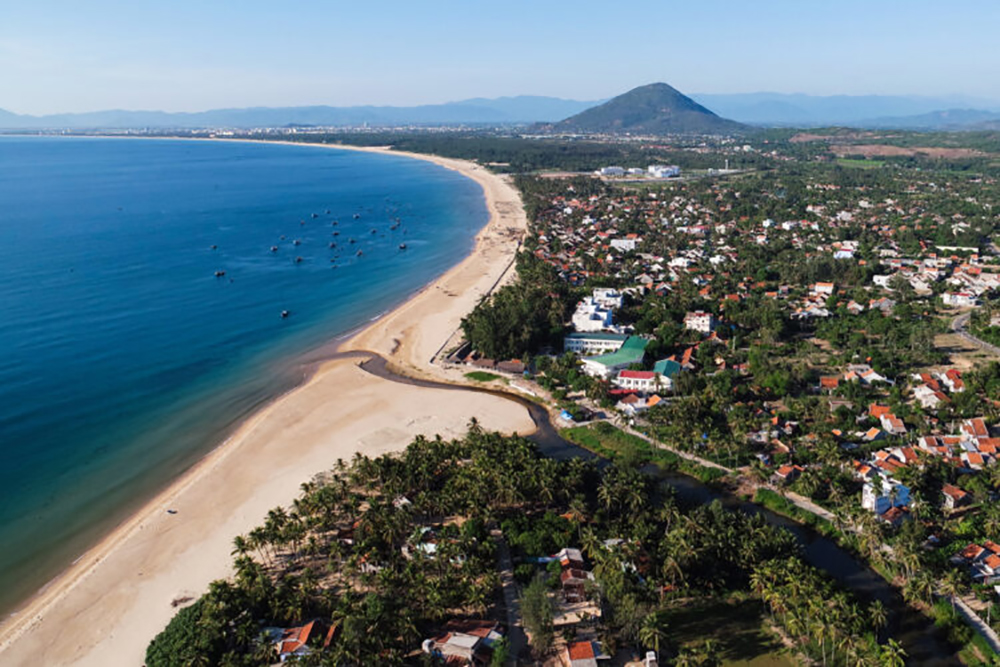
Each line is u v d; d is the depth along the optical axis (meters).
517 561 104.69
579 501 112.69
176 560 107.38
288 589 94.94
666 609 96.06
